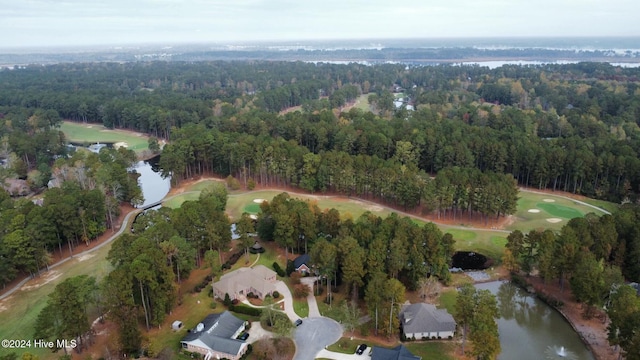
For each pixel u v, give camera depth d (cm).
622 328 6844
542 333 8231
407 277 9338
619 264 9362
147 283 7738
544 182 15200
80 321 7088
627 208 11162
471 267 10425
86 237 11144
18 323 8175
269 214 11231
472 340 6938
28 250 9425
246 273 9338
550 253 9088
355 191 14788
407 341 7731
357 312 8019
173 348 7512
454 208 13000
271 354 7181
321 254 8812
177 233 9425
